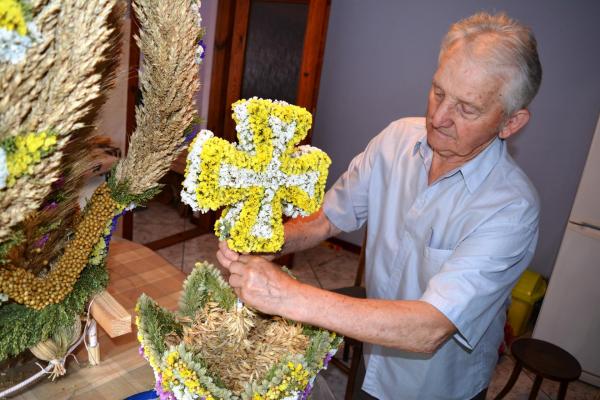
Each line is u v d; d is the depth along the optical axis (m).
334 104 3.78
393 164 1.28
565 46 2.95
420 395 1.25
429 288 0.97
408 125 1.30
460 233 1.09
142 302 0.86
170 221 3.87
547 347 2.02
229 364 0.86
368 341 0.89
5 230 0.63
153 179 0.90
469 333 1.01
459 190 1.11
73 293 0.88
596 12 2.84
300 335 0.92
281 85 3.41
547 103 3.04
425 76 3.40
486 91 0.92
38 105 0.60
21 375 0.93
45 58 0.59
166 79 0.78
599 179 2.39
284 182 0.84
